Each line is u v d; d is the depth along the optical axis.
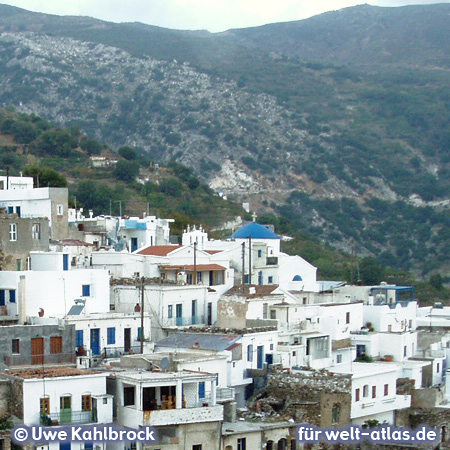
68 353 111.38
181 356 114.06
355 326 149.50
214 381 105.38
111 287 135.00
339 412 118.62
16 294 121.00
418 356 147.12
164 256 151.25
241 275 164.62
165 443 100.44
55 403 97.94
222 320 135.12
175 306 133.12
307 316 140.25
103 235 171.38
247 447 106.12
